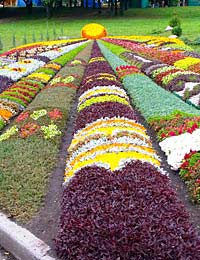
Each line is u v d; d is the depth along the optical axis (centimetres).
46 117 1161
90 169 721
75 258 537
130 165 729
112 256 510
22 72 1939
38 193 734
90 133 951
